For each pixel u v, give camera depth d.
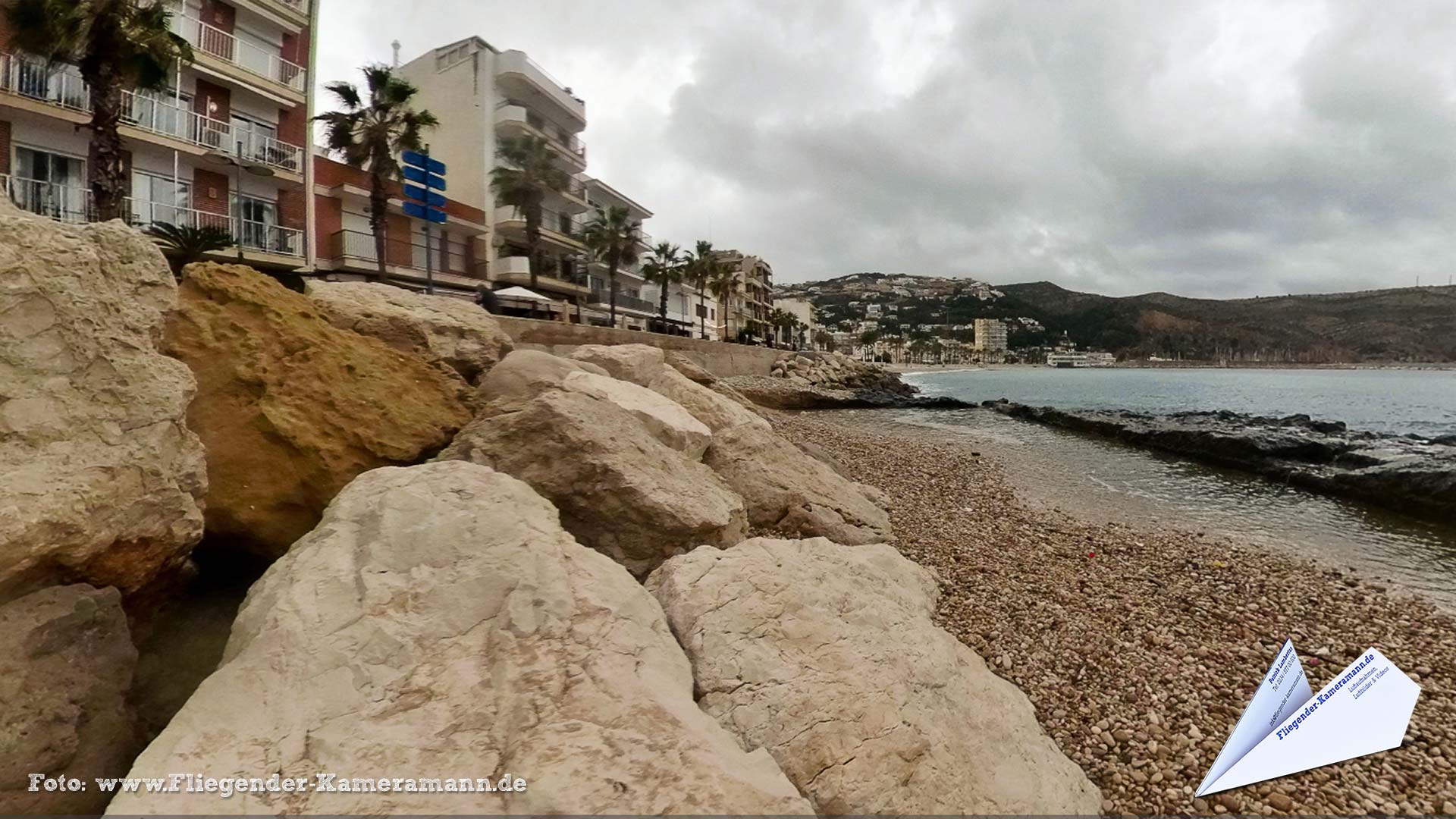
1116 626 7.22
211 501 5.00
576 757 2.80
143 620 4.18
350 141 26.09
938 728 4.14
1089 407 47.75
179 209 21.38
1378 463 17.91
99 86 15.02
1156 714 5.49
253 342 5.96
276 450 5.44
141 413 3.88
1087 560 9.80
